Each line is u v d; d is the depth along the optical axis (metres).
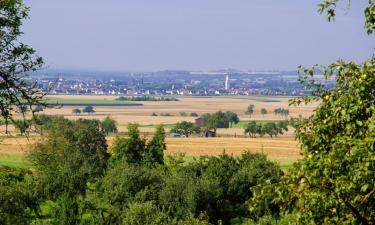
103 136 197.75
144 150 177.50
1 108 30.81
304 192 23.80
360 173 22.00
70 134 193.50
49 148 155.88
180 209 107.69
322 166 23.28
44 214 110.06
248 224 103.56
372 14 24.58
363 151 21.95
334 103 25.17
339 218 23.47
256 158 134.75
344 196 23.03
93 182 136.88
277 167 127.00
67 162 143.25
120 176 111.44
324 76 26.62
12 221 42.03
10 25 30.91
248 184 117.56
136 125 178.88
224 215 114.44
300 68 27.33
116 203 104.12
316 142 25.95
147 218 90.81
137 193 107.44
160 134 182.50
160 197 109.50
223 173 120.81
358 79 24.94
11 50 31.19
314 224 23.92
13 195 43.03
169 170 149.25
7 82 30.78
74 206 97.38
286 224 26.84
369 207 23.11
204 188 109.94
